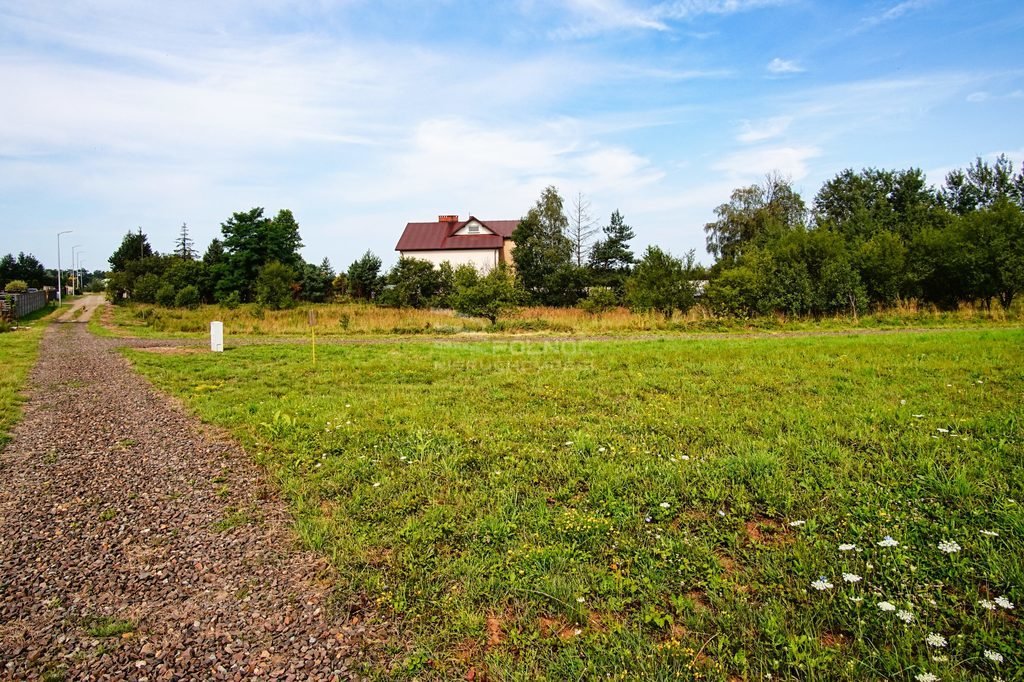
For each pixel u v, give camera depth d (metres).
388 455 6.19
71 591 3.70
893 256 28.97
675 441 6.36
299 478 5.62
